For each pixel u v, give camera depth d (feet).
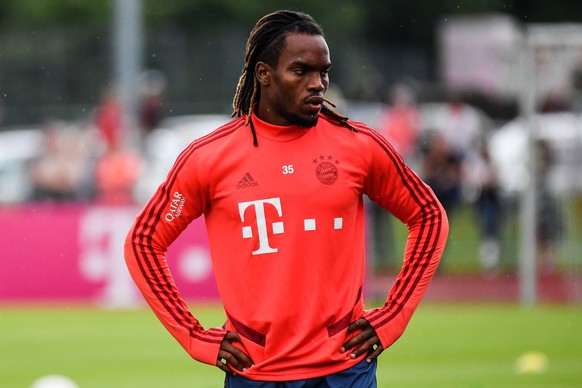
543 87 178.81
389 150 55.11
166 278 55.36
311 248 53.52
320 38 53.57
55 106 279.28
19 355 129.18
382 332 54.39
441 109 281.95
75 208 178.09
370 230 189.57
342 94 288.71
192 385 108.68
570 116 185.57
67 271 177.37
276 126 54.13
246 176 53.98
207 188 54.70
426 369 116.88
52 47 284.61
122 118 218.38
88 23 351.46
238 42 281.74
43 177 222.48
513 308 172.96
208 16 350.02
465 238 222.69
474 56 302.04
